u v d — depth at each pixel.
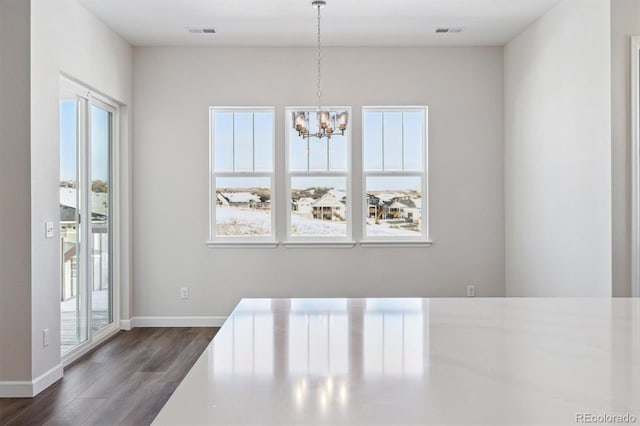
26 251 3.59
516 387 0.97
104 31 4.98
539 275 5.00
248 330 1.45
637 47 3.81
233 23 5.05
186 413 0.85
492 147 5.85
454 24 5.12
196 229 5.78
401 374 1.05
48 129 3.83
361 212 5.83
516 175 5.53
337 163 5.88
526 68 5.25
